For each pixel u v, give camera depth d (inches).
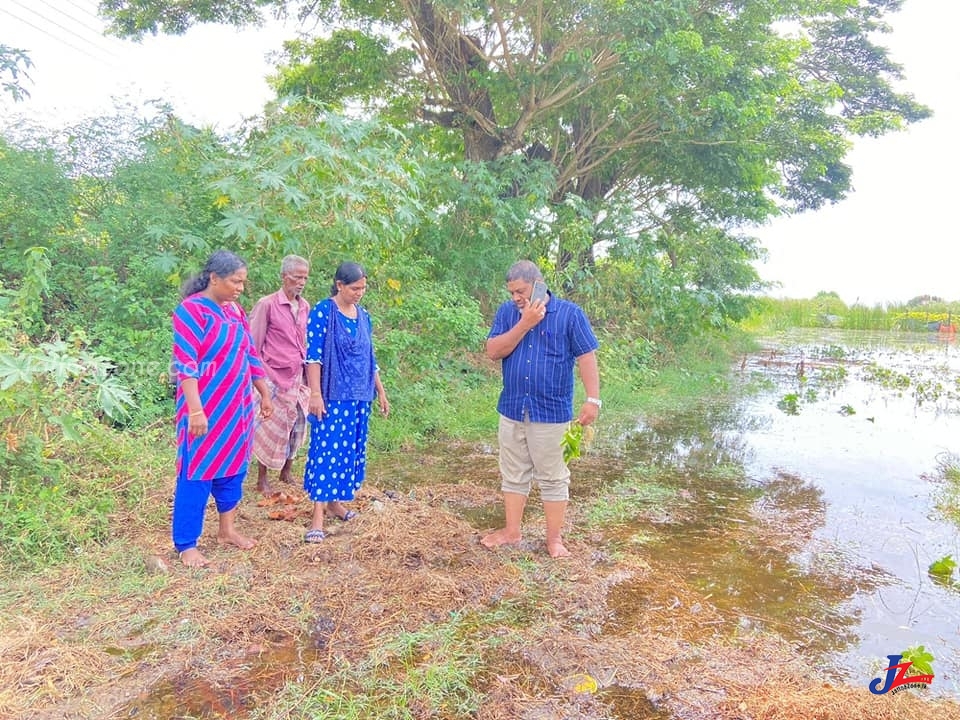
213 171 247.1
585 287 430.3
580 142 495.8
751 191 518.6
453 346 323.0
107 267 235.3
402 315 284.2
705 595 137.1
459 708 97.0
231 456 135.9
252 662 106.0
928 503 201.0
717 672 108.3
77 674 99.7
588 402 142.8
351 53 444.8
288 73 535.5
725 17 468.8
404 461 224.8
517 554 149.6
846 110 668.1
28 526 136.9
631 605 131.3
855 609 133.4
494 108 489.7
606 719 95.9
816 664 113.0
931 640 122.1
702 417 328.2
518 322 142.0
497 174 432.1
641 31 392.8
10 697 93.7
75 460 170.1
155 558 134.0
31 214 236.5
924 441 285.7
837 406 367.2
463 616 122.9
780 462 247.0
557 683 104.0
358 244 271.9
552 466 145.3
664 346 473.4
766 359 574.6
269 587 127.7
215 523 157.8
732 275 546.6
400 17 433.4
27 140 255.4
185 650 107.3
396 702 97.2
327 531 153.3
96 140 259.8
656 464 239.3
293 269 174.1
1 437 151.2
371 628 116.5
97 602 120.6
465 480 205.5
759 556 158.2
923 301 1070.4
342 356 149.4
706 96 434.9
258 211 234.4
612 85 448.5
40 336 226.5
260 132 275.9
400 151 309.1
